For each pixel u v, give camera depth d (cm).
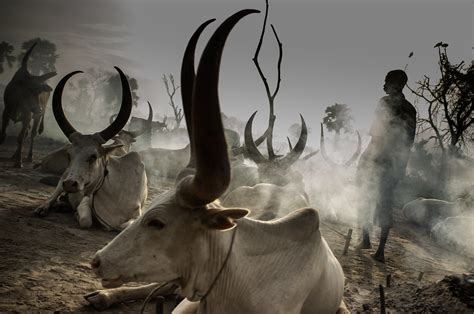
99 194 623
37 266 446
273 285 277
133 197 651
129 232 253
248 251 272
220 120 206
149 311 382
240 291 268
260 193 391
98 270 247
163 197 256
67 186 558
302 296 291
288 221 298
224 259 260
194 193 233
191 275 256
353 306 447
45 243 524
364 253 734
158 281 254
